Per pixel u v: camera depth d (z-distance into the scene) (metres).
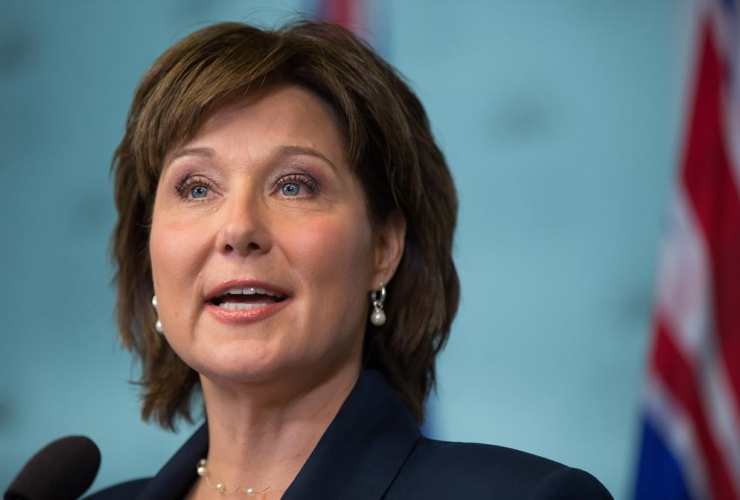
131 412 9.15
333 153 4.06
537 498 3.43
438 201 4.54
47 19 9.82
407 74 8.84
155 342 4.79
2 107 9.84
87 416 9.27
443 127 8.71
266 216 3.89
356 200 4.12
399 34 8.90
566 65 8.51
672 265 7.68
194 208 4.00
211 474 4.21
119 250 4.75
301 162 3.98
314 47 4.18
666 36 8.29
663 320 7.63
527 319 8.38
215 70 4.02
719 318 7.53
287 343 3.83
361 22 8.93
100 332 9.35
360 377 4.15
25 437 9.38
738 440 7.35
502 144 8.59
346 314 3.99
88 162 9.61
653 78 8.30
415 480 3.77
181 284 3.93
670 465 7.43
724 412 7.40
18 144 9.79
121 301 4.82
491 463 3.70
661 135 8.27
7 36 9.90
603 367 8.21
